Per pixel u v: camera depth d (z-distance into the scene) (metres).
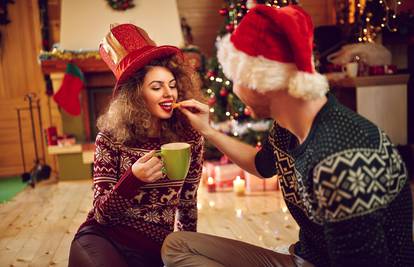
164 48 1.57
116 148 1.60
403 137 4.44
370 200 0.97
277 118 1.16
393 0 4.21
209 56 5.48
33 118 5.07
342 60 4.61
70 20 4.67
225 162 4.10
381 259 0.99
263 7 1.07
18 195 4.09
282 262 1.34
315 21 5.55
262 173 1.46
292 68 1.06
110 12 4.71
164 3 4.80
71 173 4.50
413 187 3.66
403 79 4.35
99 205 1.50
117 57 1.63
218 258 1.38
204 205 3.48
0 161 5.07
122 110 1.57
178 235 1.45
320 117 1.08
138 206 1.59
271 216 3.16
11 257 2.63
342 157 0.99
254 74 1.07
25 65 4.98
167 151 1.39
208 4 5.38
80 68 4.52
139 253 1.59
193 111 1.59
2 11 4.84
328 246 1.06
